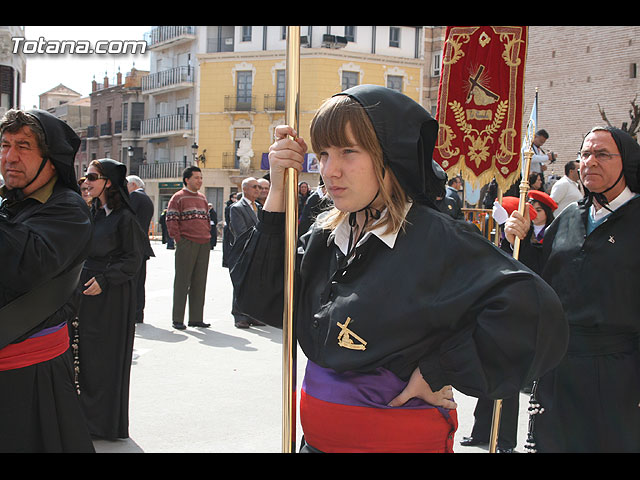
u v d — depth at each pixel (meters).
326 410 2.16
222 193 42.75
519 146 5.39
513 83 5.37
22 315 2.93
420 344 2.05
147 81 47.28
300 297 2.36
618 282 3.54
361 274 2.14
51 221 3.00
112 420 4.91
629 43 20.28
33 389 3.01
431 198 2.27
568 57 21.69
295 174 2.30
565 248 3.75
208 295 13.10
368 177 2.09
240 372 6.89
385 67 39.03
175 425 5.28
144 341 8.33
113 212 5.06
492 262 2.03
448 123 5.46
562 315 2.02
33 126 3.07
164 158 46.94
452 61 5.45
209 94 42.53
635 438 3.55
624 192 3.66
